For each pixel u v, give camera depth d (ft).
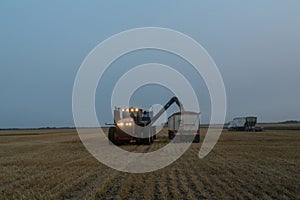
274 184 38.93
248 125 214.48
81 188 37.76
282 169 50.16
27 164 58.54
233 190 35.27
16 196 34.24
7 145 111.34
